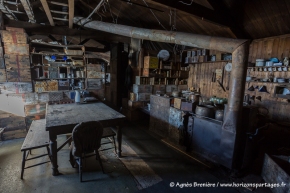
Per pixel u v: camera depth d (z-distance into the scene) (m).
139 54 4.59
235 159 2.35
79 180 2.17
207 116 2.70
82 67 4.23
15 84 3.29
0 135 3.23
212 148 2.60
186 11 2.66
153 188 2.09
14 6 3.03
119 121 2.57
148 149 3.09
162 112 3.65
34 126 2.69
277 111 3.48
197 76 5.09
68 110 2.87
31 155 2.73
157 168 2.51
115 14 4.52
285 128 3.41
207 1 2.83
